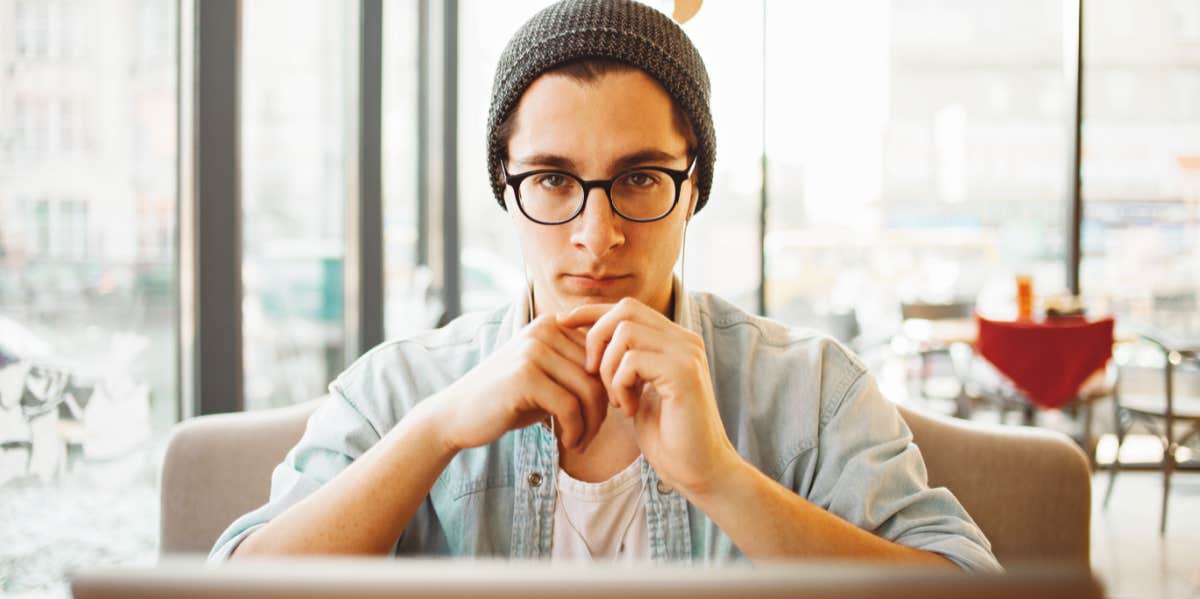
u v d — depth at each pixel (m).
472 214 5.09
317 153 2.65
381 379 0.93
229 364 1.62
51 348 1.26
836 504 0.84
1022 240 4.71
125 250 1.44
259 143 2.06
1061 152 4.57
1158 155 4.47
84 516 1.32
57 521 1.26
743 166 4.70
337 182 2.91
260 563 0.31
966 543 0.77
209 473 1.10
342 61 2.93
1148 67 4.47
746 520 0.71
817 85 4.69
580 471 0.86
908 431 0.93
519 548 0.86
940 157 4.73
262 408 2.10
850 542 0.73
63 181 1.29
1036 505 1.06
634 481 0.85
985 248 4.74
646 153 0.73
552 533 0.86
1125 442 4.55
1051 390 3.48
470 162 4.79
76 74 1.32
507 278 5.22
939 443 1.10
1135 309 4.52
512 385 0.72
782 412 0.91
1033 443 1.08
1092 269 4.52
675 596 0.30
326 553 0.74
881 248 4.77
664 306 0.91
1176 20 4.46
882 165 4.74
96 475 1.35
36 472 1.22
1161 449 4.45
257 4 2.02
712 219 4.73
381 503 0.75
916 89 4.73
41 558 1.21
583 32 0.71
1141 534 3.38
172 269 1.57
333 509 0.75
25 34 1.21
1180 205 4.49
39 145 1.24
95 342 1.36
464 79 4.68
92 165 1.35
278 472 0.91
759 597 0.30
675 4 1.15
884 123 4.73
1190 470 4.26
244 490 1.11
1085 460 1.08
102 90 1.38
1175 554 3.14
